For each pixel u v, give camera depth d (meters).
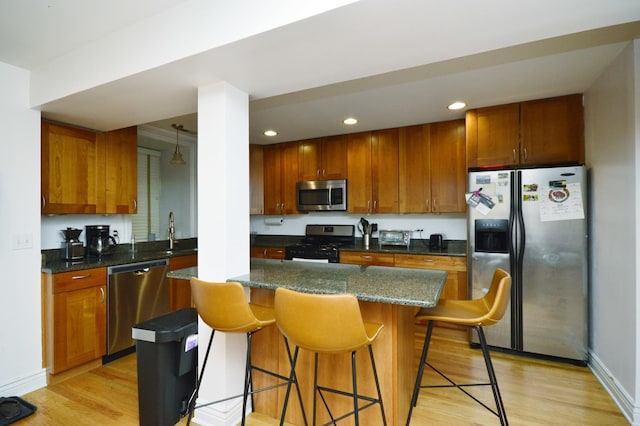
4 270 2.17
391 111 3.10
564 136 2.67
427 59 1.63
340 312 1.26
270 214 4.54
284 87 1.96
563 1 1.18
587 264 2.53
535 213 2.64
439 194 3.45
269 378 1.98
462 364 2.58
